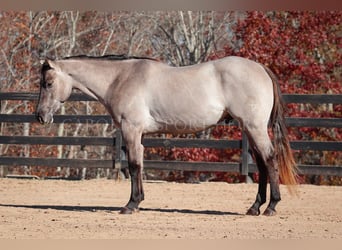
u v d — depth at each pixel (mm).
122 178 14633
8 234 7617
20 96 14727
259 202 9344
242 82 9047
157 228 8102
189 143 13969
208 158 16703
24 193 12336
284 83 17422
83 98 14344
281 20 18500
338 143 13227
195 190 12797
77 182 14242
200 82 9211
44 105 9773
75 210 9891
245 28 18094
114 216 9148
